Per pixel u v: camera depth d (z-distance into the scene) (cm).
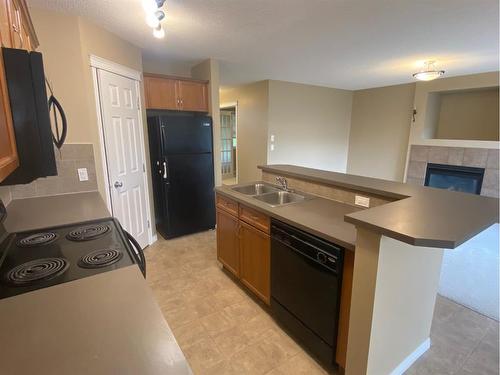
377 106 607
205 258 311
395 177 586
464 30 262
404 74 465
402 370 166
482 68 413
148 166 342
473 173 464
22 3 133
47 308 84
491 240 360
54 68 227
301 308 178
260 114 554
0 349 68
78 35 232
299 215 184
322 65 403
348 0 203
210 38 285
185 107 367
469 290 251
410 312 159
